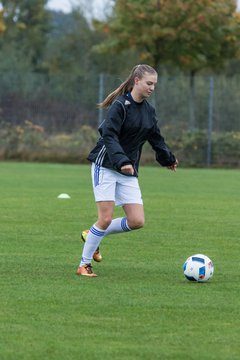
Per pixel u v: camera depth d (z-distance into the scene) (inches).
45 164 2967.5
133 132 914.7
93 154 929.5
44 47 5757.9
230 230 1365.7
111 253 1114.7
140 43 3435.0
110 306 781.3
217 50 3427.7
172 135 3021.7
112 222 950.4
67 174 2527.1
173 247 1177.4
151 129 932.0
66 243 1191.6
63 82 3034.0
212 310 771.4
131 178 929.5
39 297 818.2
